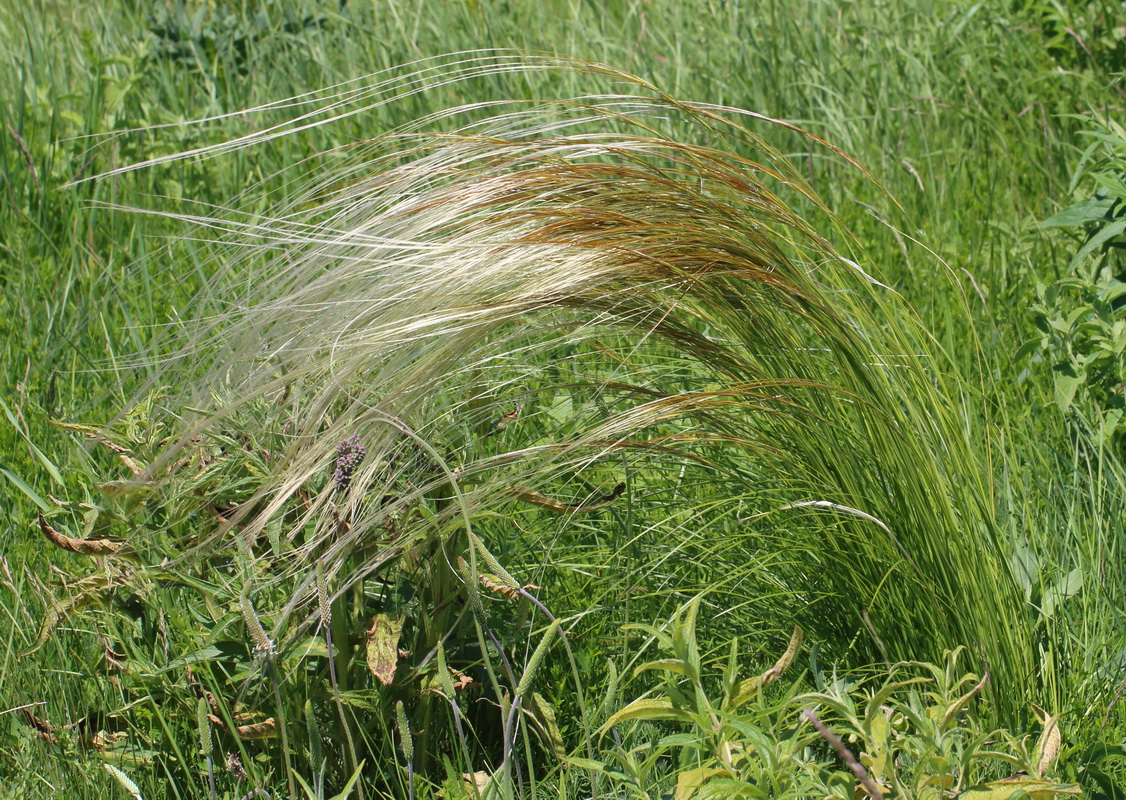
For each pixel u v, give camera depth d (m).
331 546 2.48
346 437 2.48
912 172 4.11
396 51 5.07
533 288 2.50
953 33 5.09
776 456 2.64
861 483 2.63
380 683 2.51
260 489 2.48
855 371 2.61
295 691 2.52
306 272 2.55
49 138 4.31
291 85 4.91
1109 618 2.74
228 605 2.54
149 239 3.83
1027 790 2.32
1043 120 4.34
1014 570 2.74
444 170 2.59
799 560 2.72
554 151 2.58
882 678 2.65
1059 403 2.92
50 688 2.64
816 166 4.42
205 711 2.44
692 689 2.47
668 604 2.75
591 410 2.72
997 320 3.31
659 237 2.53
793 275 2.59
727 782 2.33
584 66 2.70
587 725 2.47
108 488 2.52
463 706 2.63
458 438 2.59
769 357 2.64
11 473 2.61
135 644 2.61
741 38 5.23
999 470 2.91
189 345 2.58
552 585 2.77
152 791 2.54
